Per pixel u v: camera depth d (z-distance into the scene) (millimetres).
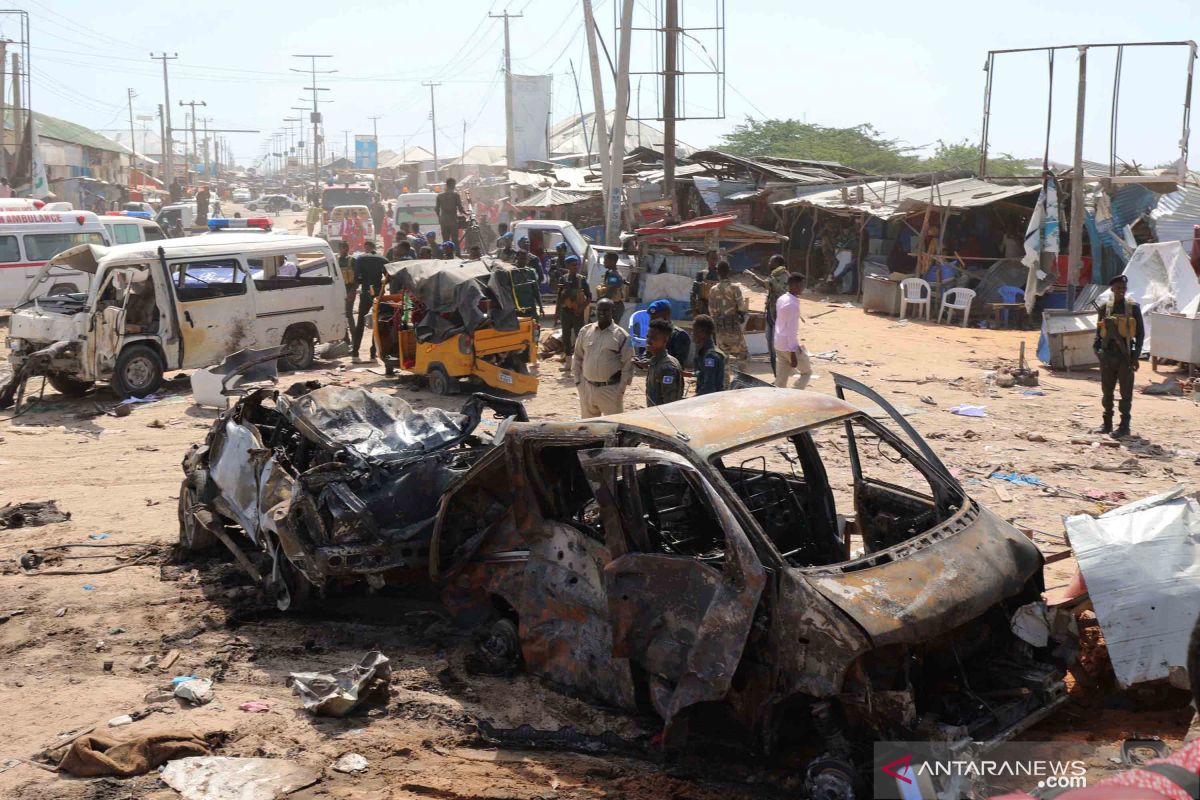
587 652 5398
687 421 5398
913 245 25938
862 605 4324
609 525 5121
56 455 11711
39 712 5617
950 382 15531
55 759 5074
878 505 5934
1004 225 25156
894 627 4258
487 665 5996
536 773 4832
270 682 5977
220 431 8266
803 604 4367
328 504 6809
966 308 22125
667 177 28375
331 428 7680
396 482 7094
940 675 4746
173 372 16984
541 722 5340
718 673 4445
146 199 69312
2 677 6094
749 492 5906
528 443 5680
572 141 70000
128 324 14773
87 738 5102
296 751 5113
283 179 180250
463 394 14586
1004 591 4812
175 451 11859
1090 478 10047
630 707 5156
